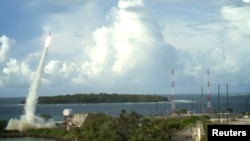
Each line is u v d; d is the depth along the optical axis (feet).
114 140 473.26
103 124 559.79
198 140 453.99
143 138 455.63
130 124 541.34
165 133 483.10
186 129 540.11
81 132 585.22
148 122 554.46
